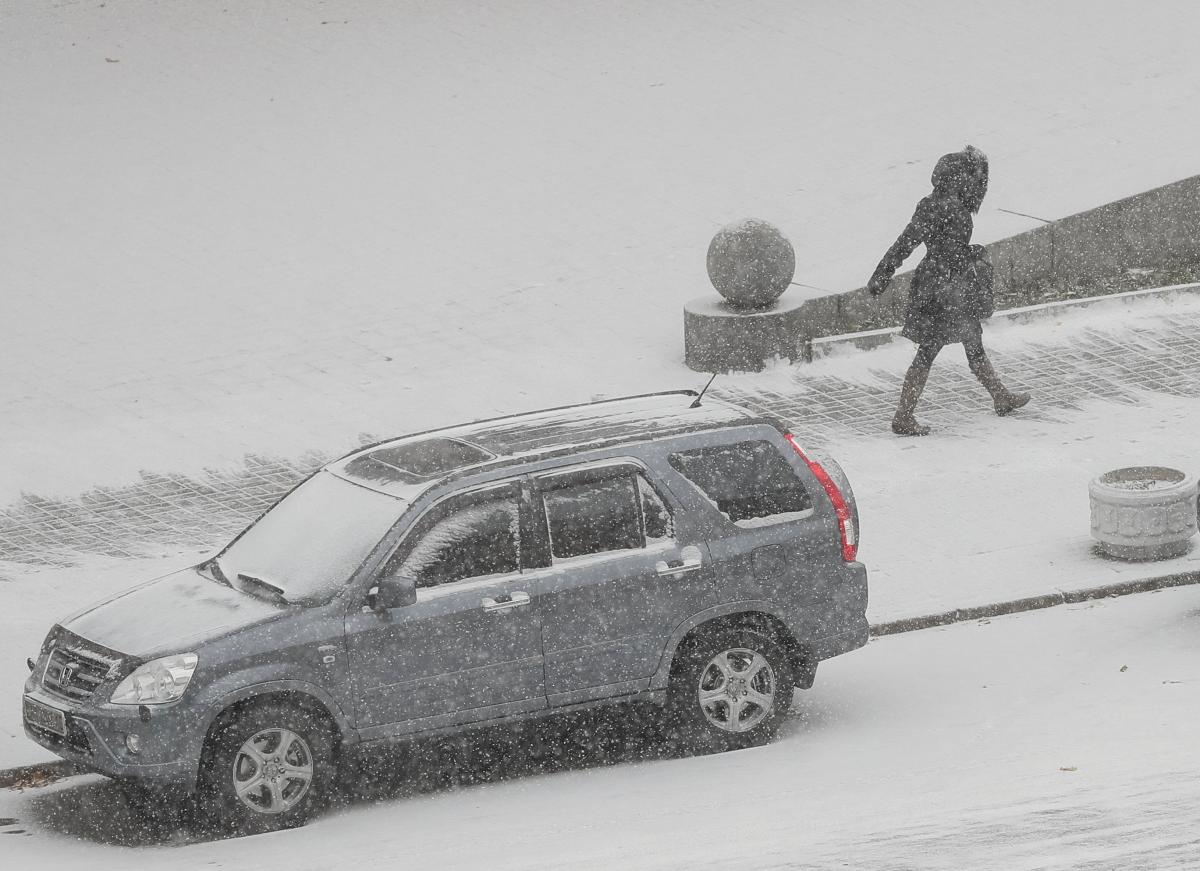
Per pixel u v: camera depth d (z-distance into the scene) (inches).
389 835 1056.8
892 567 1646.2
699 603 1230.3
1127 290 2429.9
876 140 2829.7
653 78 3112.7
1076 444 1941.4
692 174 2758.4
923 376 1974.7
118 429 2037.4
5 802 1236.5
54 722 1151.6
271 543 1248.8
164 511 1835.6
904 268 2311.8
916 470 1888.5
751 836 910.4
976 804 943.7
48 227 2613.2
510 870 863.7
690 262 2500.0
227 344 2277.3
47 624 1557.6
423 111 3004.4
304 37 3312.0
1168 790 919.7
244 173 2790.4
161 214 2659.9
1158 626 1493.6
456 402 2107.5
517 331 2311.8
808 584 1263.5
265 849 1047.6
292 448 1994.3
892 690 1378.0
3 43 3245.6
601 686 1214.3
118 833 1147.9
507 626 1183.6
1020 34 3221.0
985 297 1971.0
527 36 3314.5
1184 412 2016.5
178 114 2987.2
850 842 855.7
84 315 2361.0
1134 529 1630.2
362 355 2246.6
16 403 2107.5
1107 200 2477.9
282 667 1126.4
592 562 1211.2
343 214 2664.9
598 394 2123.5
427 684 1166.3
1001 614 1553.9
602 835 968.9
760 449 1272.1
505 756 1268.5
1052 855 775.1
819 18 3348.9
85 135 2903.5
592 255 2529.5
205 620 1152.8
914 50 3179.1
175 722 1101.7
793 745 1242.6
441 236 2598.4
